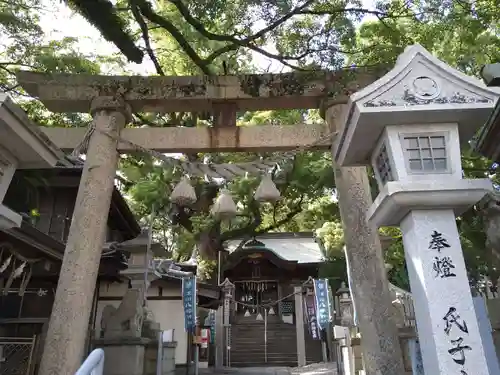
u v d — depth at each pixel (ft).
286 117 44.88
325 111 23.11
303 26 26.25
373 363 17.35
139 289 29.07
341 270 55.16
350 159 13.79
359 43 31.30
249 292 79.10
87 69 28.45
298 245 87.81
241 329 72.74
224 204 20.43
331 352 60.80
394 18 27.89
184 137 22.94
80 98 22.85
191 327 38.27
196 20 25.90
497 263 16.92
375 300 18.31
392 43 27.58
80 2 20.34
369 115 11.00
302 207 60.23
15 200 30.91
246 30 26.58
